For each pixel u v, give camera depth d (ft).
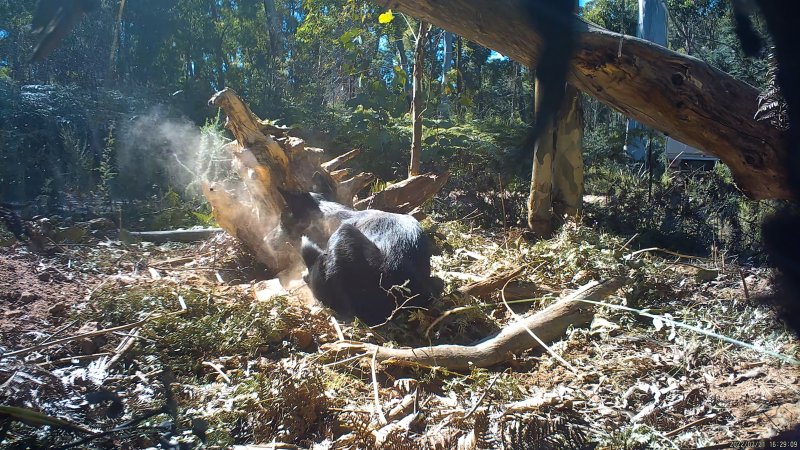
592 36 10.37
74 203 33.50
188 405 12.59
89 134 41.73
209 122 47.67
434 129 43.29
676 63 10.27
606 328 17.44
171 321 16.29
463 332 17.89
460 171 41.04
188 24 67.46
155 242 28.04
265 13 78.48
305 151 24.82
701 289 22.29
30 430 10.99
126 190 36.60
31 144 38.70
